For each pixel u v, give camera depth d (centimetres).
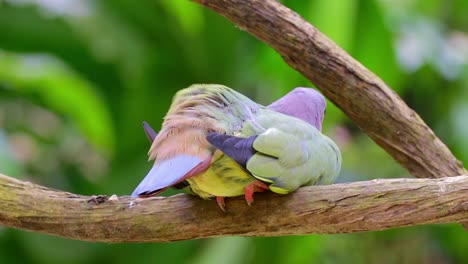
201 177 580
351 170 1266
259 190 602
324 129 1199
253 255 1112
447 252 1367
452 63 1363
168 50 1222
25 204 616
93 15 1204
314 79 802
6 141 1159
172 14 1196
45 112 1420
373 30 1145
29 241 1178
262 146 579
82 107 1312
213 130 582
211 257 1116
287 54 795
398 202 571
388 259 1257
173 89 1242
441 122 1362
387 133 803
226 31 1205
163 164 570
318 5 1113
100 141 1343
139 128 1239
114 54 1208
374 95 794
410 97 1391
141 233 615
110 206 618
